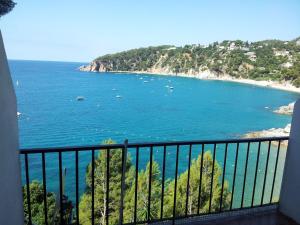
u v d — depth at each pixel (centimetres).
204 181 1322
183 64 17588
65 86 10519
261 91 10456
